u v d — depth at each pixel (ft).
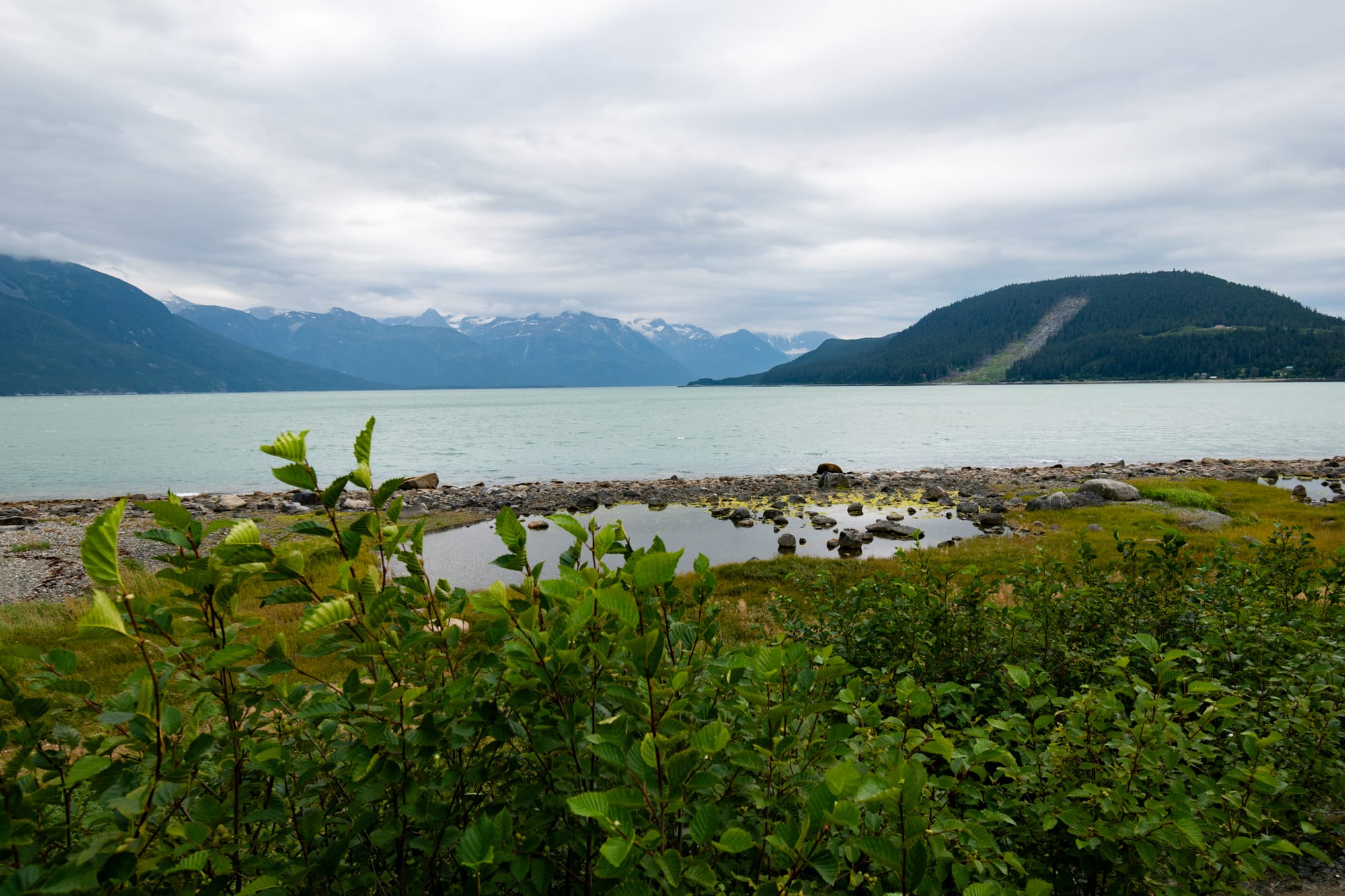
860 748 8.64
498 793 8.70
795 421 376.68
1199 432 282.77
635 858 5.79
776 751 7.70
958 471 170.81
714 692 8.60
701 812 6.16
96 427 383.86
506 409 579.89
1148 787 10.66
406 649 7.06
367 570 7.18
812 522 107.14
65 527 92.99
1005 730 11.13
